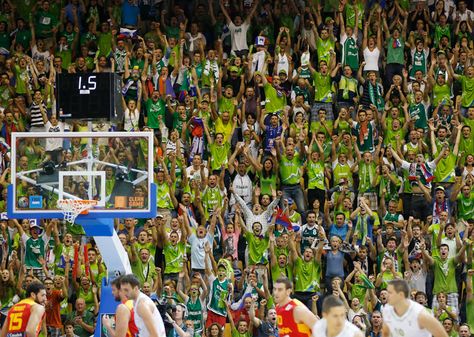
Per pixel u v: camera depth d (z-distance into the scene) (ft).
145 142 136.77
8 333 118.73
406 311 99.04
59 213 135.85
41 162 136.67
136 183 136.26
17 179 136.15
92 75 136.26
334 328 96.84
